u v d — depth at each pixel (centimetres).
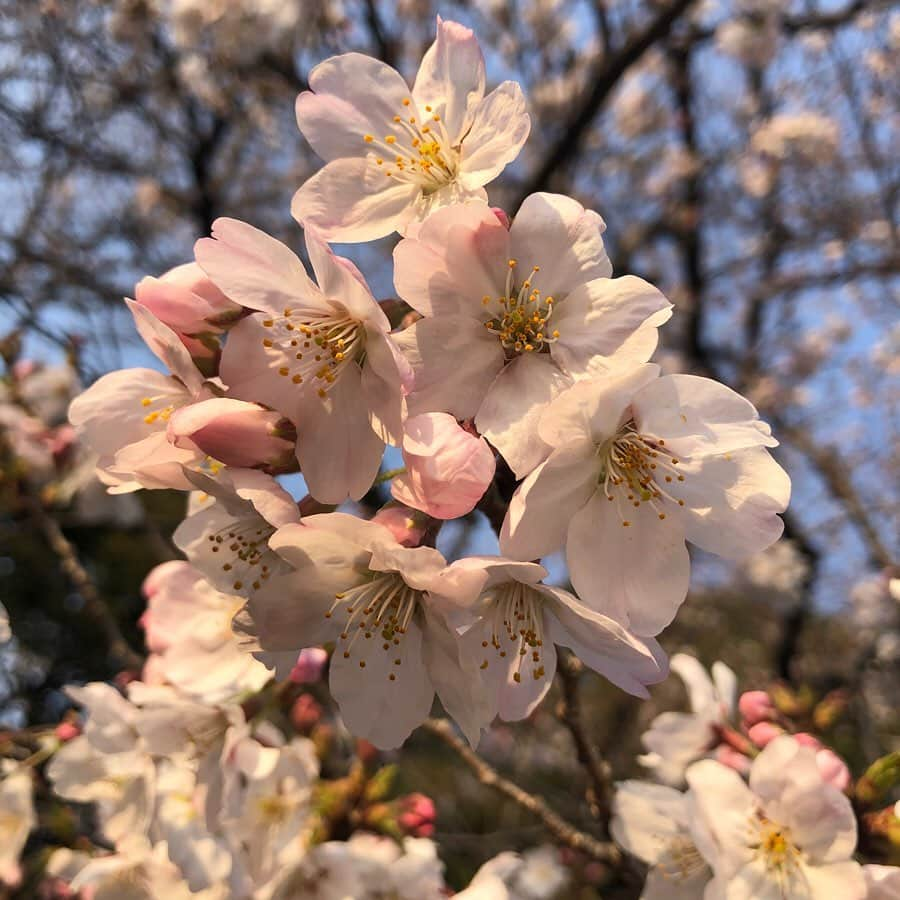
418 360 11
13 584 60
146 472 12
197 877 16
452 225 12
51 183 57
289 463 12
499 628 12
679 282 68
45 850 23
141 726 16
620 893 23
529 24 62
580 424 11
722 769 15
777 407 66
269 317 12
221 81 55
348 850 18
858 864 14
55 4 52
